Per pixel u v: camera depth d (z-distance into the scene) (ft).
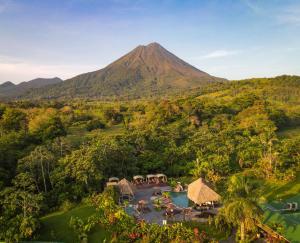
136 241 109.50
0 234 114.21
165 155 209.15
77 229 122.31
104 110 391.04
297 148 212.84
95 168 161.68
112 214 126.62
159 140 238.68
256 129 277.64
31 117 287.89
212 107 346.95
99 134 272.31
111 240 112.47
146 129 277.44
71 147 209.05
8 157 176.04
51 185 163.22
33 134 232.94
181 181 181.88
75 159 167.53
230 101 393.29
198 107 337.93
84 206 147.23
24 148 207.00
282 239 101.71
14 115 276.62
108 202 135.74
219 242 108.37
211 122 312.91
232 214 99.45
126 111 411.54
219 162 192.95
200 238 106.32
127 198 155.43
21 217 122.42
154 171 200.23
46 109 365.20
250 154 208.44
